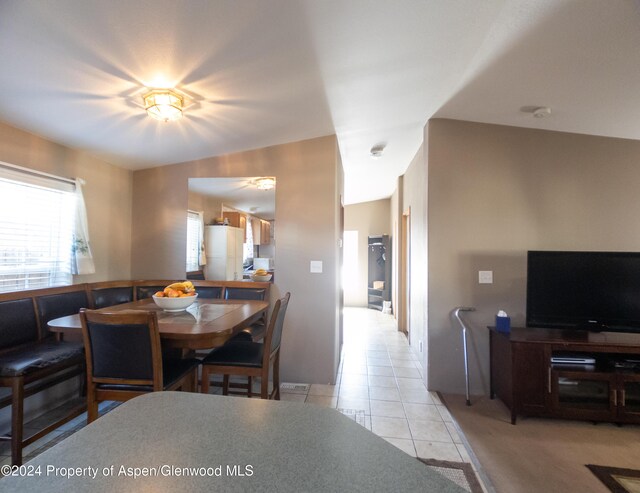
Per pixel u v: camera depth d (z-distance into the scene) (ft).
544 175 9.39
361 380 10.27
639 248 9.14
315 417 2.72
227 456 2.17
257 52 5.71
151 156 10.27
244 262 11.10
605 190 9.25
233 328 5.95
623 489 5.50
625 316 7.84
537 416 7.68
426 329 9.80
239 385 8.45
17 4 4.16
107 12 4.43
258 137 9.67
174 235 11.18
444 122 9.56
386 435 7.13
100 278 10.18
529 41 5.94
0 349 6.77
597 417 7.47
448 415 8.05
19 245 7.89
